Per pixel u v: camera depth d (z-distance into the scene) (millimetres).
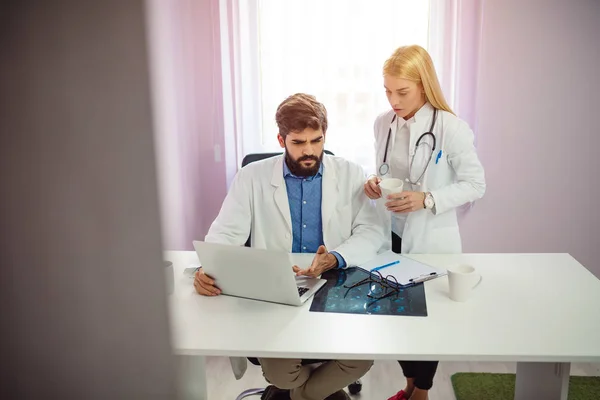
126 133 350
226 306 1620
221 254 1616
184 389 421
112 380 394
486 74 2855
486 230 3070
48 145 347
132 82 344
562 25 2785
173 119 2730
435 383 2531
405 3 2887
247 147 3113
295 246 2006
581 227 3039
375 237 1953
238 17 2906
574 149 2934
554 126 2906
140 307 378
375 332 1452
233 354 1377
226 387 2512
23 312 372
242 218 1976
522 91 2869
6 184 350
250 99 3068
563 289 1703
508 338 1404
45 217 357
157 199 363
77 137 348
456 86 2904
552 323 1481
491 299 1637
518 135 2926
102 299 375
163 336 387
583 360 1322
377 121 2258
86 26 335
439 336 1423
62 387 391
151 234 368
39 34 334
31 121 344
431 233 2094
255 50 3006
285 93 3041
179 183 2824
